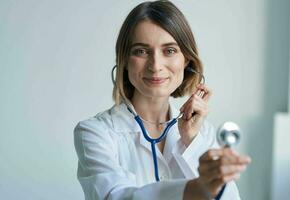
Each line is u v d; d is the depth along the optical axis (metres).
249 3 2.03
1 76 1.92
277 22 2.04
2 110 1.92
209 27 2.01
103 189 0.99
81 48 1.95
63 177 1.96
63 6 1.93
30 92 1.94
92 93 1.96
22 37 1.92
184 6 1.99
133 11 1.14
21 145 1.94
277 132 2.04
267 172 2.08
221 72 2.03
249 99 2.05
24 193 1.94
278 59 2.05
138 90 1.17
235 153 0.70
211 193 0.73
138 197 0.86
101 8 1.95
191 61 1.24
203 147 1.21
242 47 2.03
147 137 1.18
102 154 1.10
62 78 1.95
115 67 1.26
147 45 1.10
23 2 1.91
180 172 1.19
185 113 1.21
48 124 1.95
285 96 2.07
